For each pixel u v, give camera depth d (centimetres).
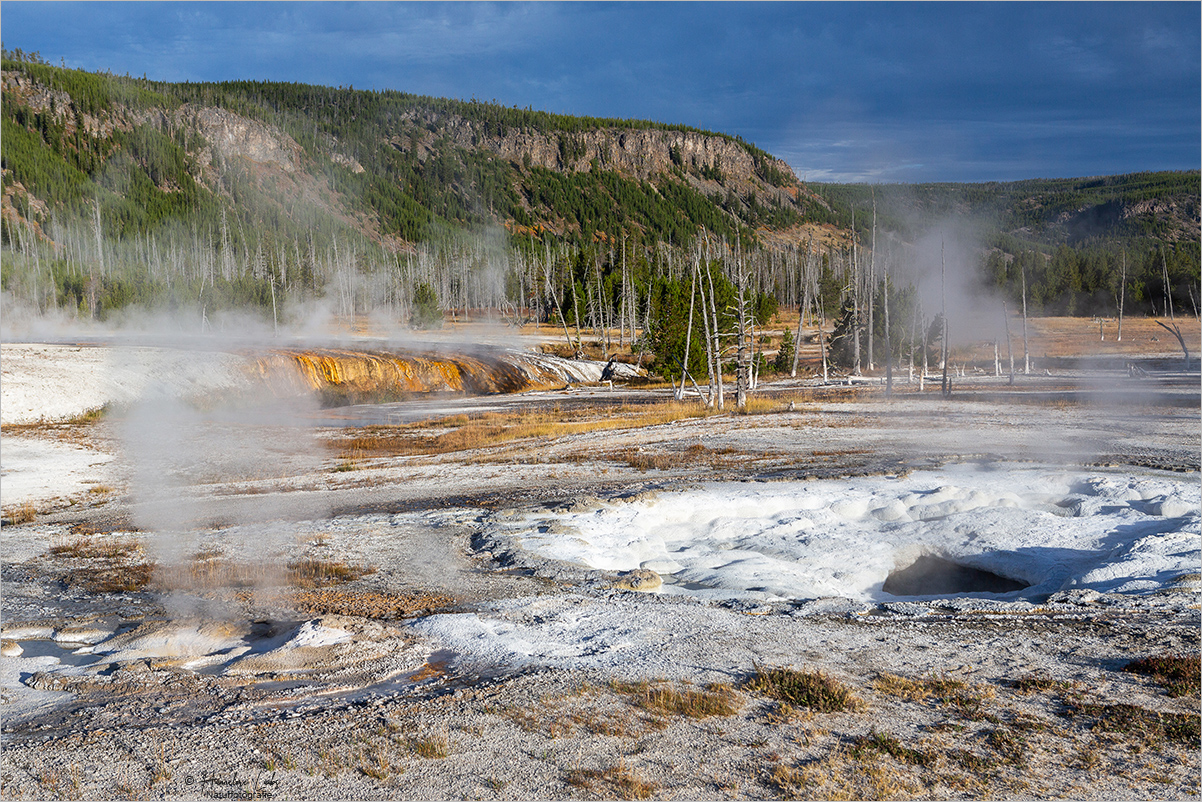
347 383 5994
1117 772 643
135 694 879
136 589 1362
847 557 1544
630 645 982
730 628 1050
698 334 6650
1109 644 958
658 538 1714
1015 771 646
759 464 2575
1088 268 12075
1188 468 2180
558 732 730
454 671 920
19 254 13362
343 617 1120
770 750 687
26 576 1490
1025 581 1395
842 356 7738
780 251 19462
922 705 782
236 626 1111
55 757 710
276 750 712
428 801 613
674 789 623
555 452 3073
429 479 2592
